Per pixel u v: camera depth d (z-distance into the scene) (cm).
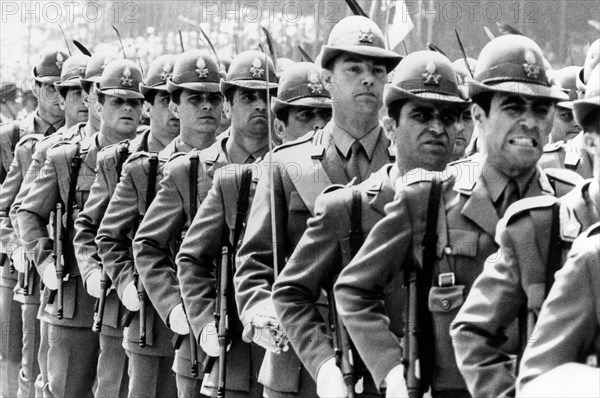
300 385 1150
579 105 851
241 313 1168
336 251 1065
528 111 969
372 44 1141
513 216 893
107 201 1579
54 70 2030
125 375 1555
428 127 1044
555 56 1517
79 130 1812
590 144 861
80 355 1652
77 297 1647
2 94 2277
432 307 977
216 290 1283
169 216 1378
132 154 1490
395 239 990
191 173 1362
